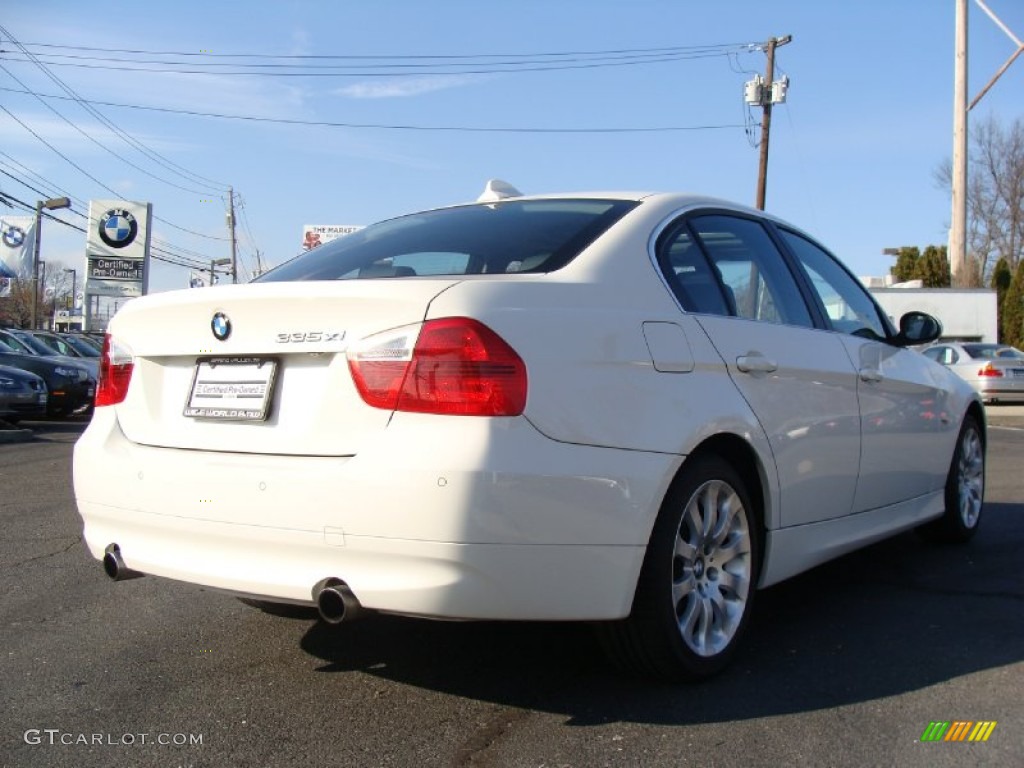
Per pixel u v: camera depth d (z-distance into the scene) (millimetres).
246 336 2979
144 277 32719
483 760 2660
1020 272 38312
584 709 3010
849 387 4020
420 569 2594
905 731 2836
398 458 2607
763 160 29672
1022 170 50531
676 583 3111
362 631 3830
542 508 2637
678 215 3580
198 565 2949
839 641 3693
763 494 3475
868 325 4598
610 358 2889
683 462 3045
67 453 10242
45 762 2668
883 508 4383
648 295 3166
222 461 2926
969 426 5430
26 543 5504
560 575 2686
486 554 2574
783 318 3842
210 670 3400
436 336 2652
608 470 2771
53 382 14852
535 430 2660
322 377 2828
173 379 3242
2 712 3031
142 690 3211
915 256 49656
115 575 3252
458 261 3260
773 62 29375
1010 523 6098
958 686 3197
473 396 2615
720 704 3045
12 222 45469
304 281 3178
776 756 2668
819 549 3838
